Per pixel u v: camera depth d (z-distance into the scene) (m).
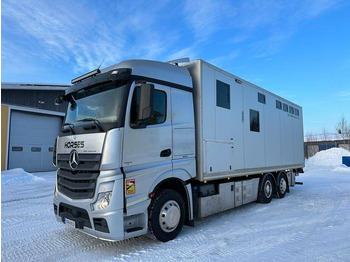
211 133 5.55
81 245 4.51
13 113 19.72
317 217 6.24
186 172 4.93
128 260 3.85
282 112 9.35
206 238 4.77
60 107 25.81
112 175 3.77
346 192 10.12
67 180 4.39
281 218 6.20
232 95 6.45
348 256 3.92
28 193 10.38
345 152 27.09
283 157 9.18
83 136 4.14
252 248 4.29
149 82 4.39
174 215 4.64
